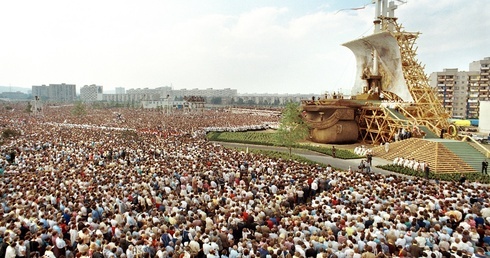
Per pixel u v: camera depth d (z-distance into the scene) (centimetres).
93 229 1655
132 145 4738
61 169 3052
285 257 1300
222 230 1577
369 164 3816
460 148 4031
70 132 6562
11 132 6391
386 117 5450
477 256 1270
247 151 4853
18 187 2306
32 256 1293
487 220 1717
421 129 4941
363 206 1875
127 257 1376
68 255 1459
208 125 8950
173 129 7581
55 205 2047
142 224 1730
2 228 1541
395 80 6269
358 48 6981
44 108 19188
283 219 1709
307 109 6225
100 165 3394
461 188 2294
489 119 7775
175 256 1297
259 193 2241
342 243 1411
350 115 5912
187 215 1794
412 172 3612
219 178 2766
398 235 1492
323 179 2631
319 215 1730
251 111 14588
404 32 6256
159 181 2533
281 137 4831
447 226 1619
